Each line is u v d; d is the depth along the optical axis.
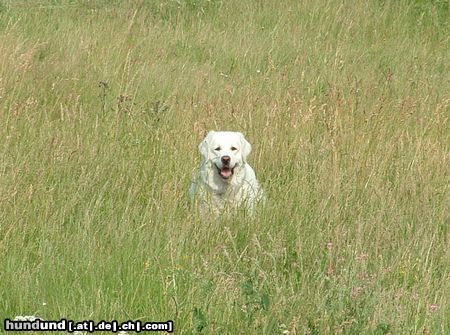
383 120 16.42
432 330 9.55
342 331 9.41
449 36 25.70
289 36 24.22
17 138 14.29
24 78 17.66
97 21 23.83
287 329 9.36
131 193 12.73
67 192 12.54
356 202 12.89
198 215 12.26
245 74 20.91
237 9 26.09
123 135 15.20
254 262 10.55
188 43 23.11
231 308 9.65
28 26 22.62
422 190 13.23
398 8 26.69
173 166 14.05
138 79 19.11
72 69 19.17
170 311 9.62
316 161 14.24
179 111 16.42
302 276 10.46
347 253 11.12
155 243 11.16
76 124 15.31
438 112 17.33
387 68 21.86
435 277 10.81
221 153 13.52
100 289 9.80
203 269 10.70
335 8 26.09
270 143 14.83
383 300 9.77
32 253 10.88
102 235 11.23
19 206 11.78
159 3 26.20
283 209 12.50
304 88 19.36
